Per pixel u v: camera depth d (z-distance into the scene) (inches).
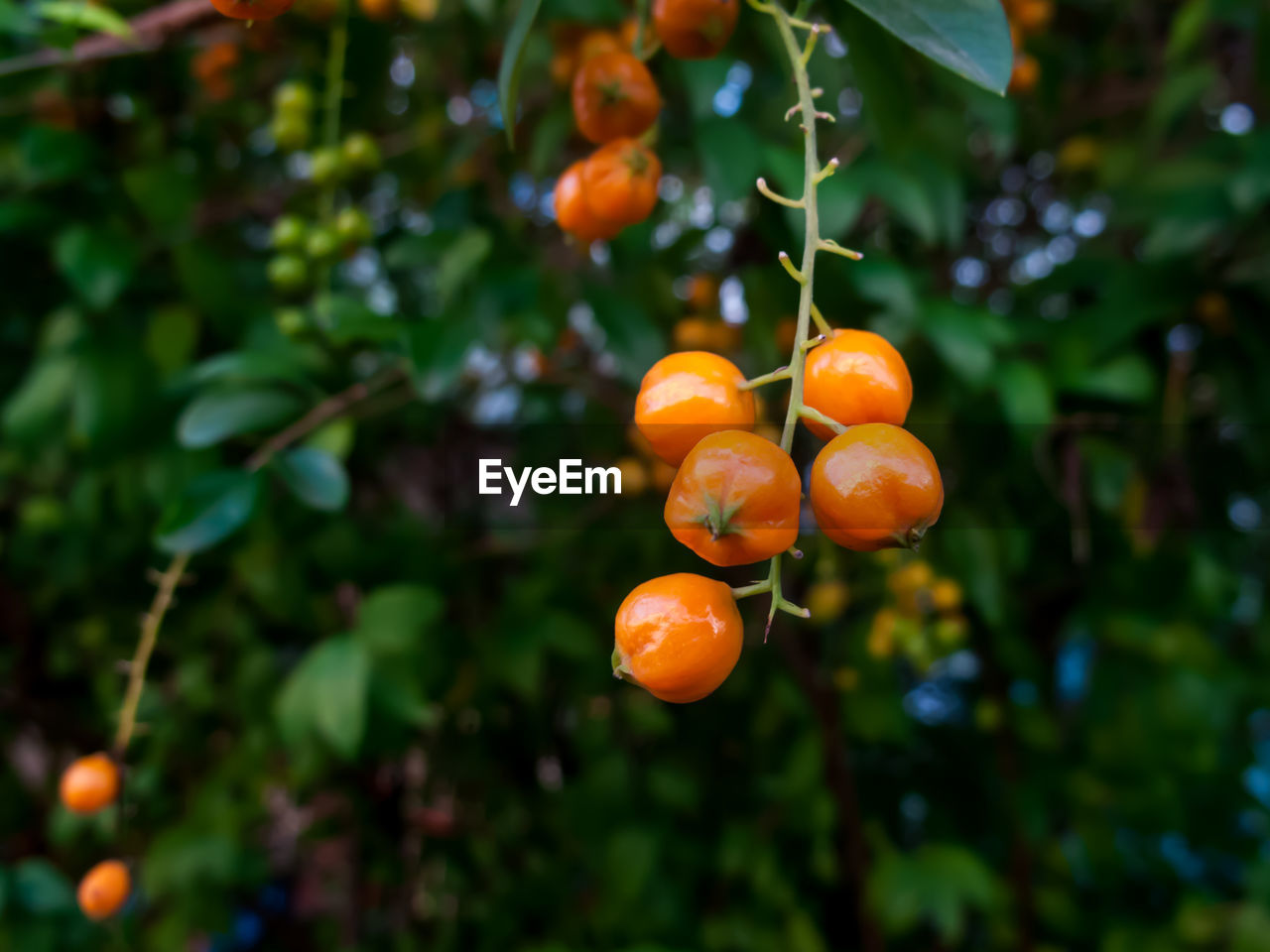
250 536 9.1
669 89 8.3
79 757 12.2
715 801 11.4
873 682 10.1
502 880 11.5
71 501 10.0
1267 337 8.2
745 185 6.7
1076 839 11.9
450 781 11.8
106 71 8.8
